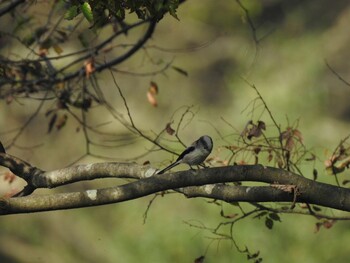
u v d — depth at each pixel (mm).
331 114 22969
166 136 21906
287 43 25375
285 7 26562
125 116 22578
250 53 25031
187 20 25891
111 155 21625
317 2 26812
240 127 22406
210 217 18922
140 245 19469
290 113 22406
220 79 24750
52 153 21984
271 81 24062
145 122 22906
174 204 19891
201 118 23172
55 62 15375
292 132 7984
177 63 24859
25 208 6426
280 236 18188
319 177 18734
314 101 23016
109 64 10156
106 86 23312
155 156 21203
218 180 6371
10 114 21812
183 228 19172
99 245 20172
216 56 25203
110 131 22172
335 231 18203
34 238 20547
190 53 25141
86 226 20609
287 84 23781
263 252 17984
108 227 20406
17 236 20547
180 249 18891
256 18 26234
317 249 18031
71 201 6441
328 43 25344
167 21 25766
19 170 6934
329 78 23922
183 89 24172
